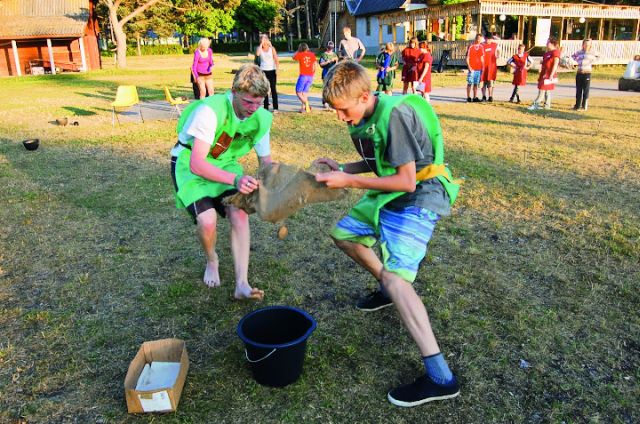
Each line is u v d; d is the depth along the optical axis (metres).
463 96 15.47
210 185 3.29
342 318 3.30
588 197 5.61
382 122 2.37
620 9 27.39
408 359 2.89
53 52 34.28
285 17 69.44
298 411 2.50
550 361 2.87
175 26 46.97
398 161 2.37
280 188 2.72
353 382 2.71
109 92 18.14
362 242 2.96
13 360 2.88
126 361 2.88
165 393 2.42
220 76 22.86
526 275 3.86
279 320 2.83
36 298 3.56
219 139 3.15
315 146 8.20
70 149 8.31
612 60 27.80
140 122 11.14
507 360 2.87
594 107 12.73
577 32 33.84
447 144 8.33
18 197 5.73
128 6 41.50
